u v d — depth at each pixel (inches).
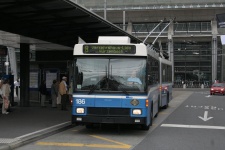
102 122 456.4
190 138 462.6
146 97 459.5
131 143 422.0
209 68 2906.0
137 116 454.9
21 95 862.5
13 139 408.2
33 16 603.5
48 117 639.1
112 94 458.3
